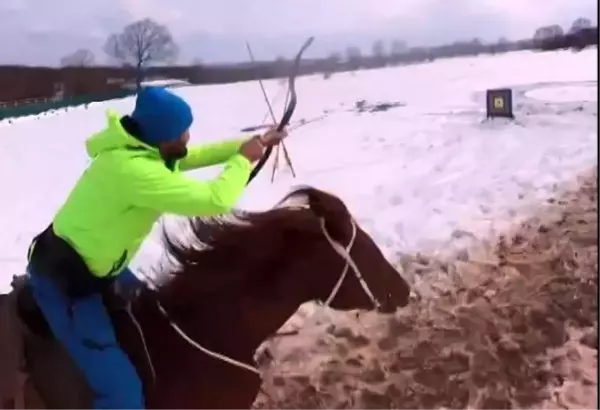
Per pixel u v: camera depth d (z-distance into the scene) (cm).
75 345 235
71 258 234
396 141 555
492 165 526
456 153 545
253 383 265
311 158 546
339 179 516
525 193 504
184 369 255
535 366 360
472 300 414
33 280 237
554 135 544
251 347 265
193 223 267
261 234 264
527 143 538
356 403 352
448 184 517
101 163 231
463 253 454
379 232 475
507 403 341
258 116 505
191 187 228
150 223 244
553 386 348
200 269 262
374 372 371
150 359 251
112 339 240
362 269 270
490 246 459
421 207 495
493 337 383
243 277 263
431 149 547
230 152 273
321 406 352
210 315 260
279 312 267
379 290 273
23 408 242
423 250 460
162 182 227
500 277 430
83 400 241
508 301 410
